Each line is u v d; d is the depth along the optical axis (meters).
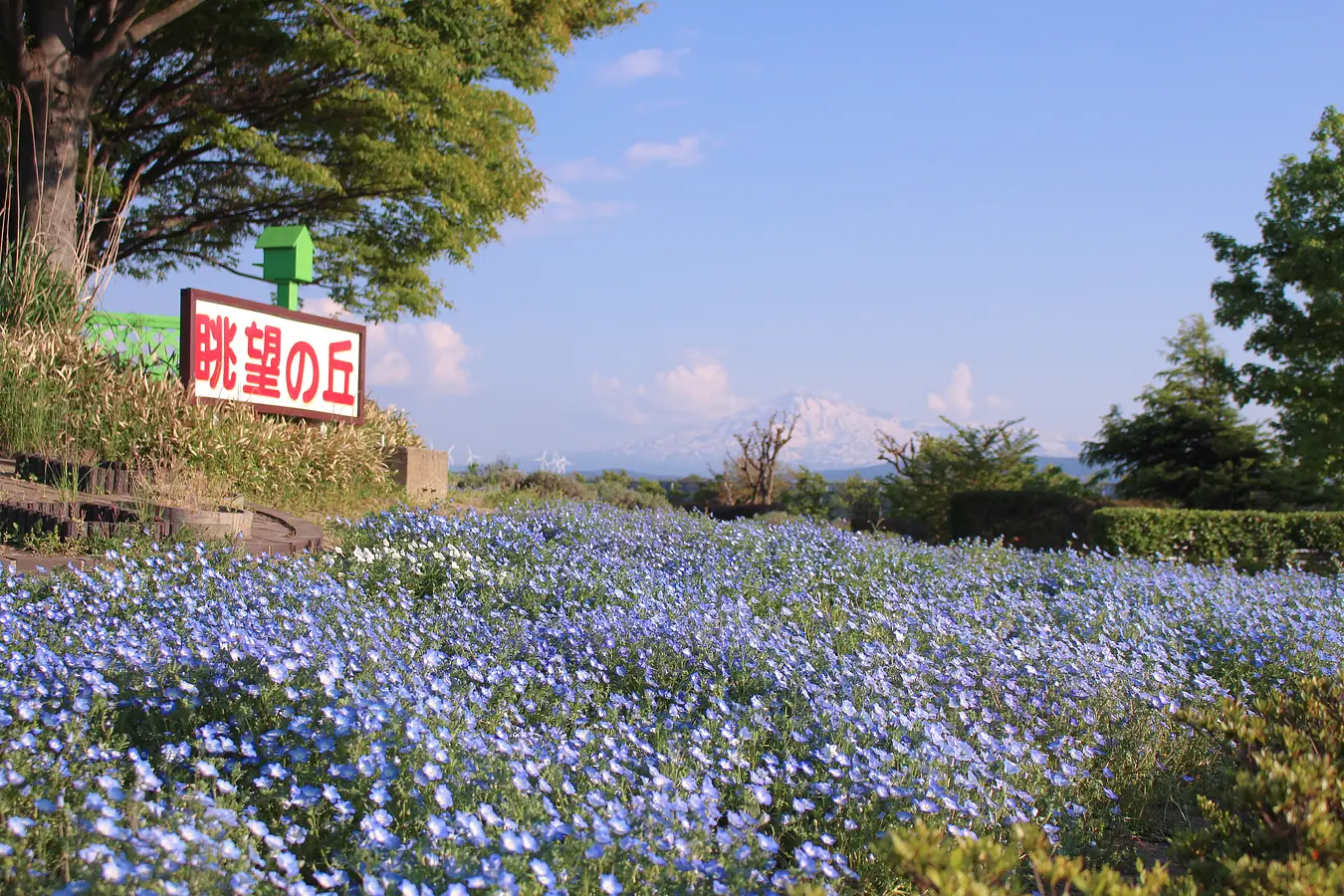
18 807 2.77
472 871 2.54
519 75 17.12
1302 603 8.72
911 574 8.41
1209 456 26.39
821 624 6.25
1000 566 9.59
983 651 5.60
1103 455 27.58
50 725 3.16
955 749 3.84
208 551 6.26
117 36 12.45
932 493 22.92
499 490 15.00
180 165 17.88
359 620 4.80
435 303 20.03
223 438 8.95
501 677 4.38
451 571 6.60
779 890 2.76
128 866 2.30
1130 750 4.66
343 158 17.47
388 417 12.86
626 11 18.48
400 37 15.41
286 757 3.30
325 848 2.86
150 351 10.65
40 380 8.39
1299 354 20.38
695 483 26.66
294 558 6.79
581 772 3.51
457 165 16.62
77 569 5.50
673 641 5.07
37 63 12.04
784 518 16.72
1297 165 20.91
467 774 3.09
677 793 3.15
